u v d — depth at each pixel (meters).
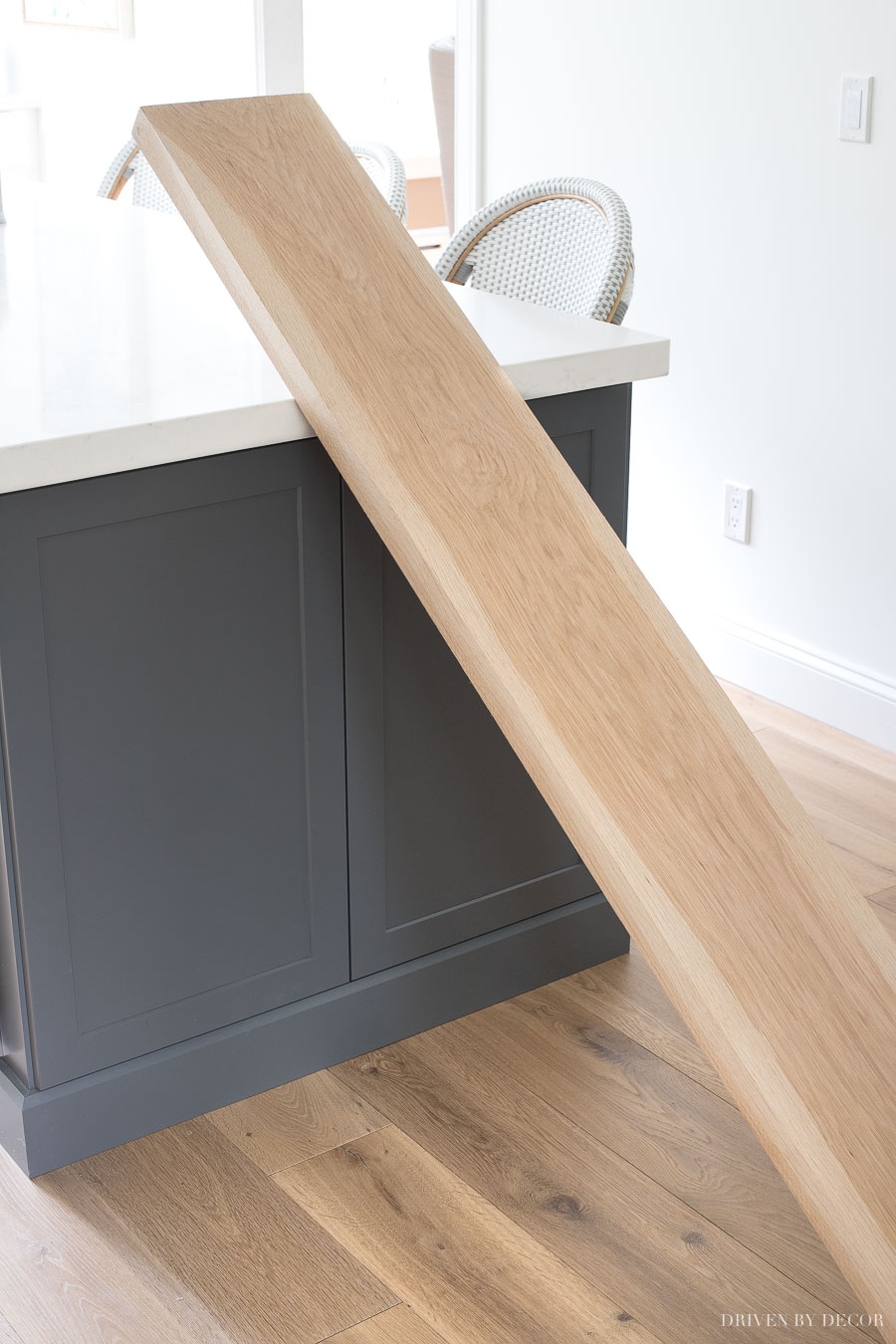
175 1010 1.89
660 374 1.98
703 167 3.10
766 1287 1.65
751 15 2.92
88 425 1.58
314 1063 2.03
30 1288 1.65
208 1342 1.58
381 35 3.84
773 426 3.08
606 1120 1.93
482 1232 1.73
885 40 2.66
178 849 1.83
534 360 1.84
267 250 1.74
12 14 3.60
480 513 1.61
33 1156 1.81
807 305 2.93
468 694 2.02
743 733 1.55
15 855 1.70
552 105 3.49
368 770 1.96
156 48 3.72
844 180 2.79
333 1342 1.58
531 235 2.38
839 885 1.48
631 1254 1.70
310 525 1.80
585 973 2.27
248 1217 1.76
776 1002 1.38
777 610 3.18
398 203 2.67
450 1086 2.00
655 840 1.45
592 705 1.51
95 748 1.72
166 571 1.71
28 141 3.70
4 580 1.59
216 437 1.66
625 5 3.21
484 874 2.13
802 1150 1.34
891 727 2.96
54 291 2.16
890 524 2.88
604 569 1.61
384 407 1.65
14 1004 1.80
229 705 1.82
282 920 1.95
